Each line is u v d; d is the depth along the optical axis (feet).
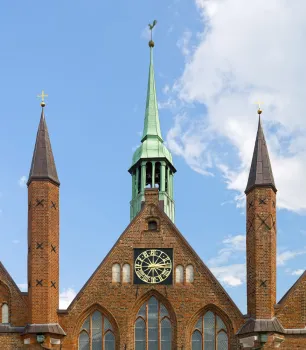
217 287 249.14
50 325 238.27
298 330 238.27
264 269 240.12
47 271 240.53
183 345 244.83
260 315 236.43
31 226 244.63
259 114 256.73
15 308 243.81
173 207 299.58
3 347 239.30
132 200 298.35
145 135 302.86
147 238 255.29
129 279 251.39
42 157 250.57
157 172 296.51
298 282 243.19
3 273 247.09
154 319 248.73
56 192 250.37
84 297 248.52
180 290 249.75
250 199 247.50
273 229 245.04
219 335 246.06
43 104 258.16
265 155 251.60
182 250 253.65
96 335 246.88
